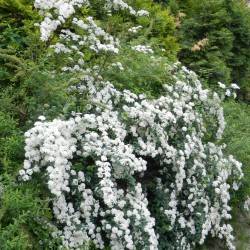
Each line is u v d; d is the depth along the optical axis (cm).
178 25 836
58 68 501
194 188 499
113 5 627
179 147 488
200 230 497
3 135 431
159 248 463
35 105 451
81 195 412
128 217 418
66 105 436
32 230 375
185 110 513
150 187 483
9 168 400
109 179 407
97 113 461
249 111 813
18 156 419
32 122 441
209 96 559
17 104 469
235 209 595
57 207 397
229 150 603
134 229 414
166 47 738
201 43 806
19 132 429
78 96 474
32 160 390
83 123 423
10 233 346
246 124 689
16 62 488
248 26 909
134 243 414
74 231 400
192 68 820
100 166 416
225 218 553
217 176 522
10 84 493
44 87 453
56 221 402
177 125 494
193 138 505
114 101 485
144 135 466
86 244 389
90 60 536
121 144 427
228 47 862
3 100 454
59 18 476
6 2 548
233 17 901
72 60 504
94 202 414
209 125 550
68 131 406
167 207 475
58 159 376
